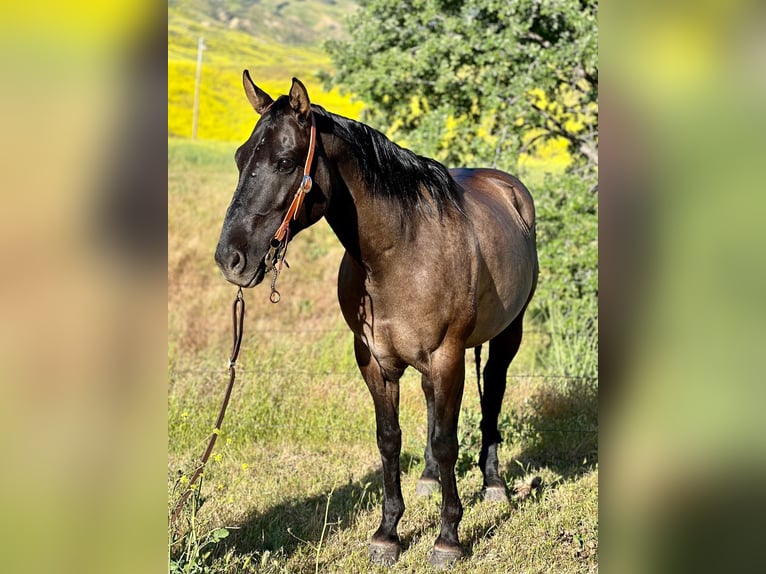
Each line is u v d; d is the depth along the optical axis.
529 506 4.07
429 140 7.17
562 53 6.92
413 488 4.37
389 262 3.07
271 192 2.71
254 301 8.17
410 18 7.58
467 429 4.81
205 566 2.99
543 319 7.61
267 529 3.82
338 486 4.41
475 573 3.33
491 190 4.14
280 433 5.08
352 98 8.00
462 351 3.28
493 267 3.54
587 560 3.45
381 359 3.28
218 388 5.38
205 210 12.45
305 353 6.05
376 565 3.44
